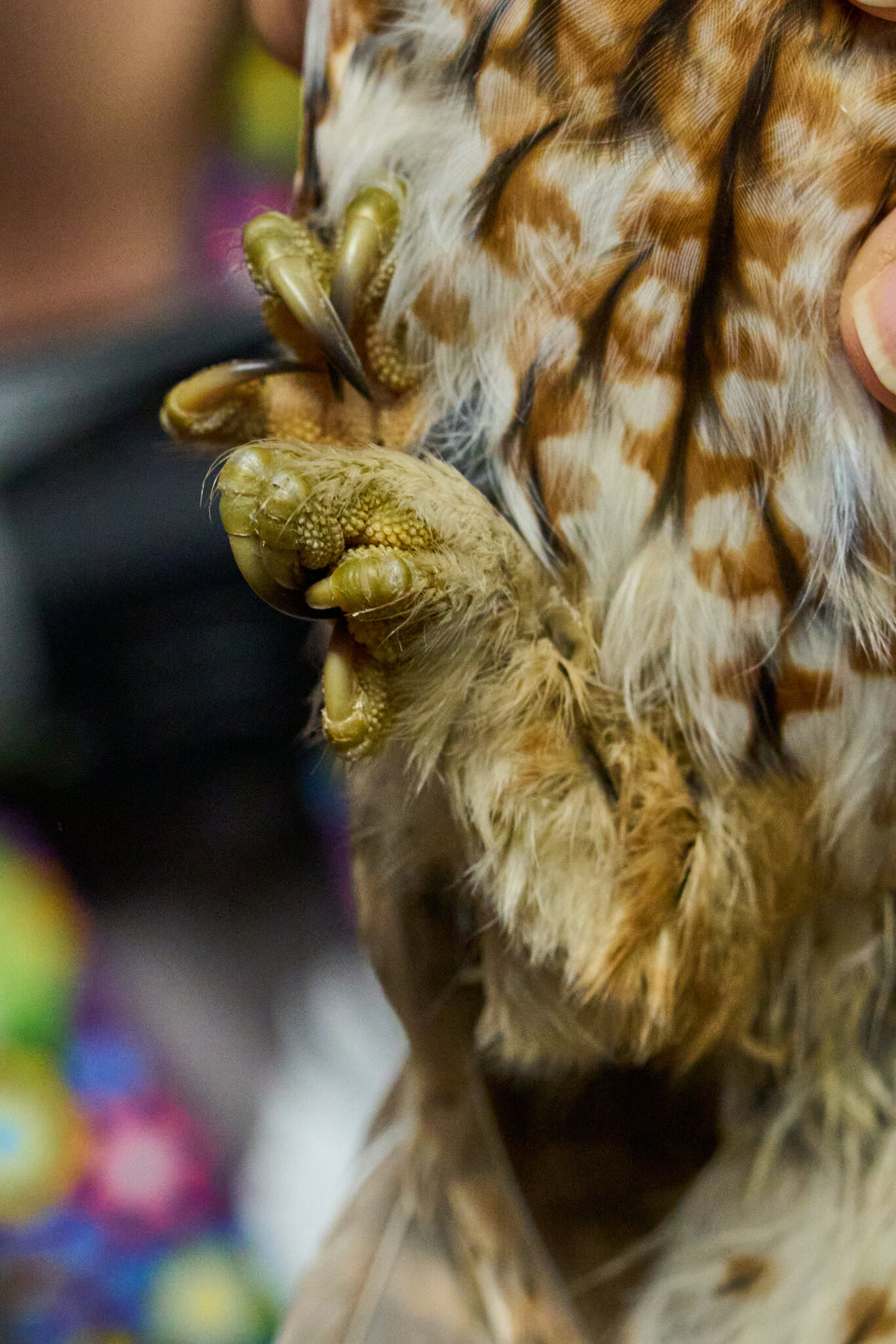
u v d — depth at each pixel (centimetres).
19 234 68
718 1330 48
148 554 63
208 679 66
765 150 43
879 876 46
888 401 44
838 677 45
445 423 45
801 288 44
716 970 45
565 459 45
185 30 66
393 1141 50
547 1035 46
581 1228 48
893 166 43
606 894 45
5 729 66
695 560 45
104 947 70
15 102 62
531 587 45
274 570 43
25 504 63
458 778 45
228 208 68
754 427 44
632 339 44
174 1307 59
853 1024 47
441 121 44
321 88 46
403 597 43
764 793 46
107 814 68
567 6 43
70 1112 64
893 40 43
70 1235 61
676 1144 48
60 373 66
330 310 44
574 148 44
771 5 43
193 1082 66
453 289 44
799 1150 48
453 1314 48
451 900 46
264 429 45
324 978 69
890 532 45
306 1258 61
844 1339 47
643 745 45
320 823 71
